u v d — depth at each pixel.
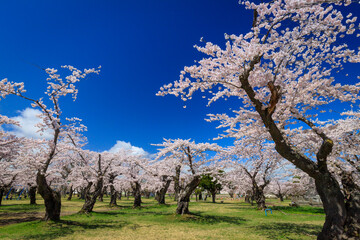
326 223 7.05
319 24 5.98
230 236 10.48
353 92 6.89
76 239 9.91
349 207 7.03
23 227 11.87
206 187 40.09
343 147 8.37
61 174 28.08
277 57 6.10
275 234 10.66
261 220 15.62
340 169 8.13
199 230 12.13
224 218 16.39
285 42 6.62
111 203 28.62
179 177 24.11
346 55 6.50
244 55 5.82
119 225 13.54
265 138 9.79
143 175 28.94
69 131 14.19
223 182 30.89
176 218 15.35
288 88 7.16
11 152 17.52
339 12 5.71
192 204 32.56
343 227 6.73
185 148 17.67
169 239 10.02
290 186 27.53
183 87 7.30
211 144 17.16
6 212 20.17
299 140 9.03
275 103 6.75
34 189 29.84
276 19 5.76
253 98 7.28
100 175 18.94
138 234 11.11
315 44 6.59
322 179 7.25
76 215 16.53
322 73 7.30
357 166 8.72
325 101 7.45
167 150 17.25
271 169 20.55
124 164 29.39
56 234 10.72
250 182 28.41
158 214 18.00
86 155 19.89
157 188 31.16
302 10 5.79
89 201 18.22
